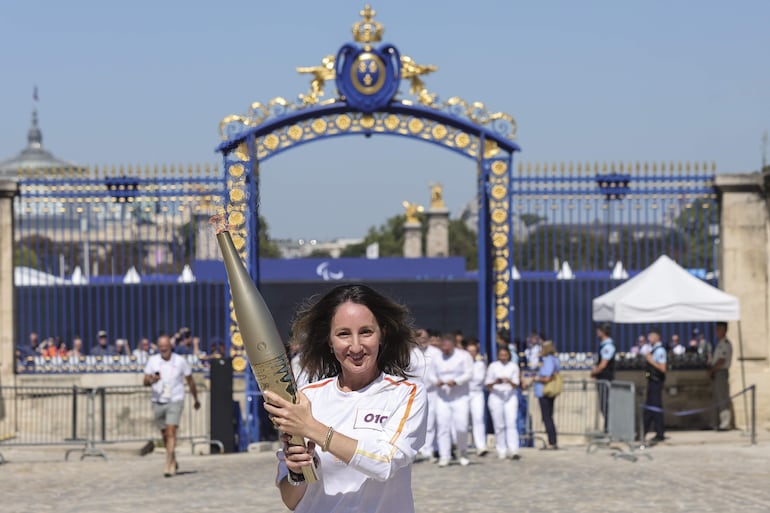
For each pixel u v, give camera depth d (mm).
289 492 5070
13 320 22188
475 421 19344
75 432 20672
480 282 21953
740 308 22312
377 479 4887
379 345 5164
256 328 4785
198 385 22562
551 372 20703
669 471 16484
